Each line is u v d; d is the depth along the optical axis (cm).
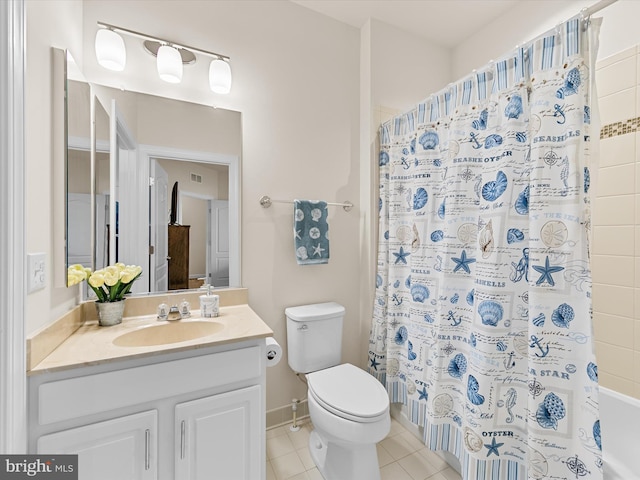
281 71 184
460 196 144
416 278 170
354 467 134
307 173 192
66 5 117
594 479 98
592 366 100
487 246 126
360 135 212
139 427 100
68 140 112
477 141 139
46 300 99
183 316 144
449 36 224
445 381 147
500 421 124
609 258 147
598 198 151
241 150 172
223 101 168
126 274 132
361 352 211
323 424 135
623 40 143
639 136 137
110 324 128
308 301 194
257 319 141
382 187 197
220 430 113
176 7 156
